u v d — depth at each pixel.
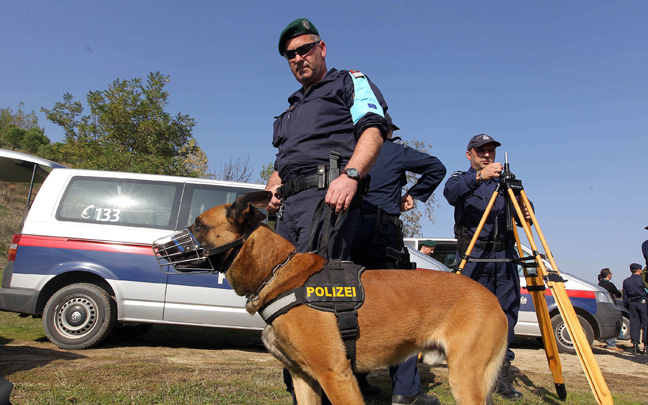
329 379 2.31
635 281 9.38
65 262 5.71
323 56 3.18
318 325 2.34
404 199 4.49
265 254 2.51
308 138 2.94
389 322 2.49
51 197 5.95
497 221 4.43
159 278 5.77
